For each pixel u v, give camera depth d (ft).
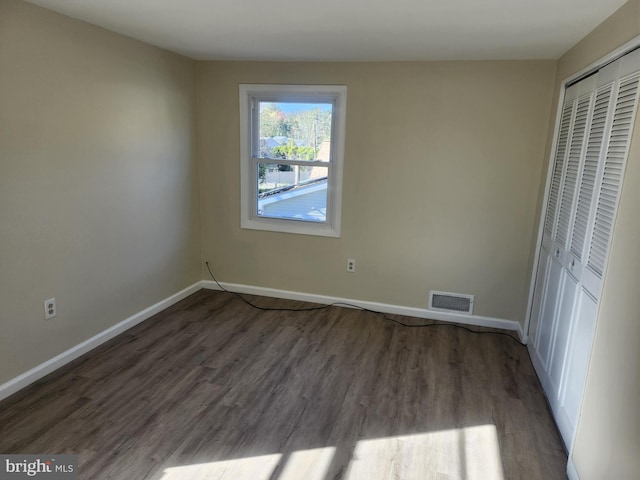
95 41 8.86
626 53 5.94
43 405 7.68
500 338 11.12
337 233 12.50
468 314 11.93
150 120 10.80
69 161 8.57
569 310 7.55
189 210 12.94
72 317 9.11
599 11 6.45
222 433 7.18
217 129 12.76
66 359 9.04
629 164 5.42
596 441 5.62
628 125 5.64
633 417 4.67
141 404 7.86
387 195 11.85
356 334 11.11
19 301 7.87
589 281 6.66
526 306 10.77
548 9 6.52
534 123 10.49
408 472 6.47
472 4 6.44
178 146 12.06
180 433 7.13
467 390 8.69
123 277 10.49
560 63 9.62
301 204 12.88
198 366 9.28
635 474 4.52
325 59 11.25
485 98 10.67
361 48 9.74
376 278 12.50
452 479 6.36
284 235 13.01
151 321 11.45
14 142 7.42
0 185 7.27
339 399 8.25
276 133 12.64
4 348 7.71
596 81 7.18
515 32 7.88
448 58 10.48
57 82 8.11
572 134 8.33
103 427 7.18
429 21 7.40
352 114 11.62
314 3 6.66
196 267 13.70
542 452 6.98
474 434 7.35
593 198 6.78
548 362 8.57
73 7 7.55
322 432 7.29
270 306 12.80
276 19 7.66
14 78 7.30
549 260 9.21
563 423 7.25
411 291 12.28
